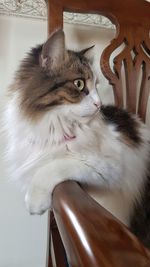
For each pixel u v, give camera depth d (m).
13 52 0.51
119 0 0.48
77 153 0.38
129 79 0.48
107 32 0.57
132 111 0.49
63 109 0.39
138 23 0.49
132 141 0.44
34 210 0.31
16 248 0.55
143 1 0.49
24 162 0.40
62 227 0.18
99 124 0.43
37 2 0.52
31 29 0.52
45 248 0.56
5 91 0.50
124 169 0.41
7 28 0.51
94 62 0.52
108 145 0.41
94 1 0.46
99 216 0.17
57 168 0.34
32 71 0.40
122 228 0.16
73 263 0.16
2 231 0.54
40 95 0.38
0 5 0.50
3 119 0.47
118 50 0.55
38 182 0.32
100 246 0.14
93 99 0.40
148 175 0.46
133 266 0.13
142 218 0.45
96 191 0.39
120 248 0.14
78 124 0.41
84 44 0.56
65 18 0.54
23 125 0.39
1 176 0.52
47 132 0.39
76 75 0.40
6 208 0.53
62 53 0.40
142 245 0.15
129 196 0.43
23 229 0.55
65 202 0.19
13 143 0.41
